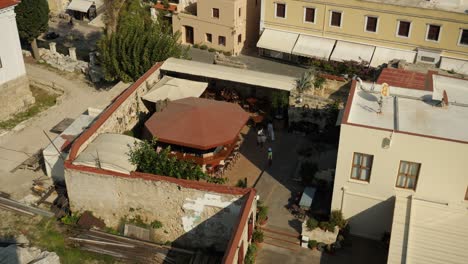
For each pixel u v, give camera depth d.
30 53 57.62
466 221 29.19
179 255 31.44
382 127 30.88
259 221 32.78
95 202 32.59
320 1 60.12
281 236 32.34
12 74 45.94
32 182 37.28
